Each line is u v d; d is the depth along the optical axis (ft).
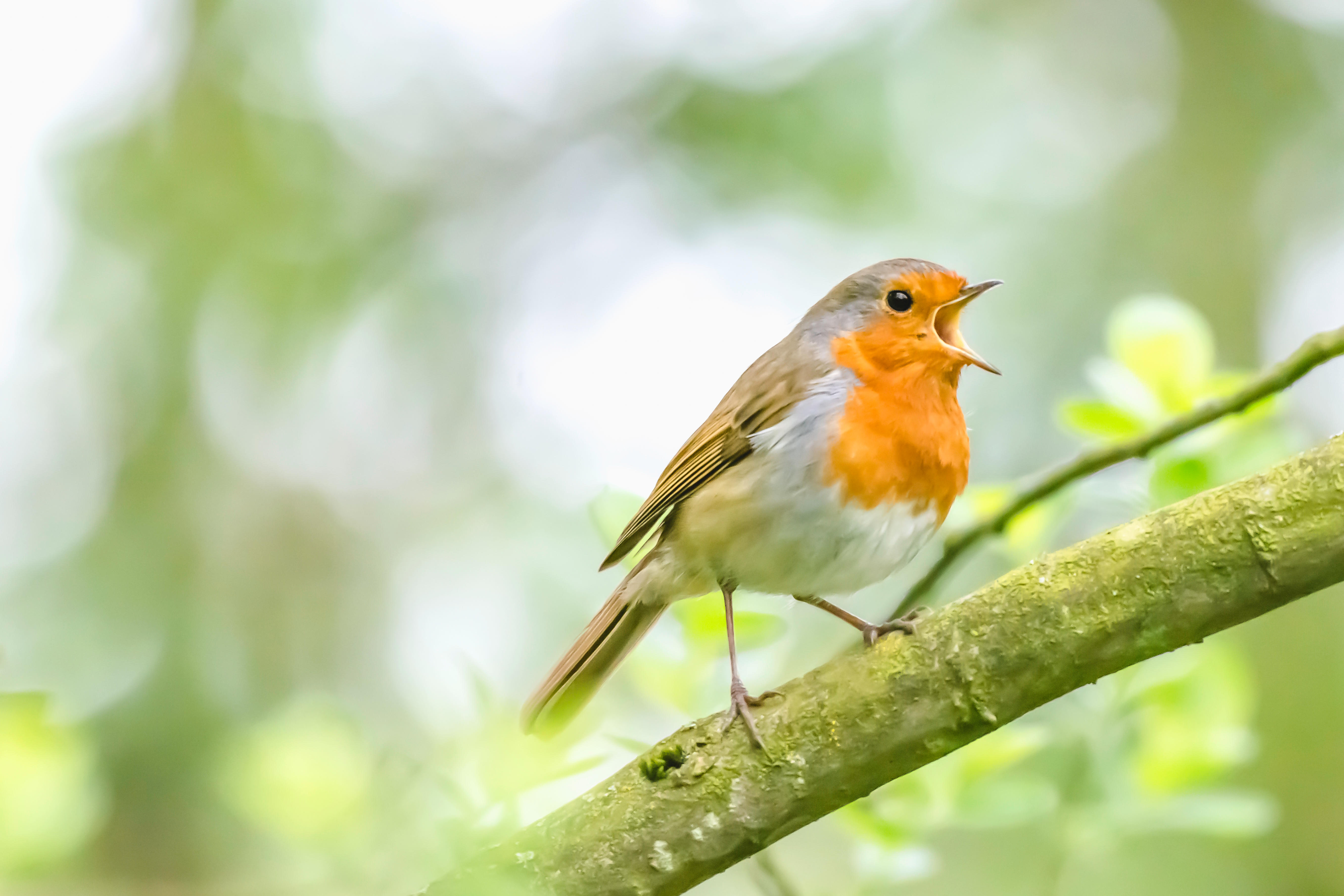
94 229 42.98
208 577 42.06
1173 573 16.67
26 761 22.43
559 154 46.01
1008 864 31.50
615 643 25.80
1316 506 16.29
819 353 24.62
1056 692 17.16
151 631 39.99
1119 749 24.16
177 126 44.39
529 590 37.88
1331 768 37.60
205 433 43.45
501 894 15.35
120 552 41.22
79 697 37.83
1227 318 43.11
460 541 42.42
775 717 17.65
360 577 43.37
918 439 23.71
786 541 23.88
